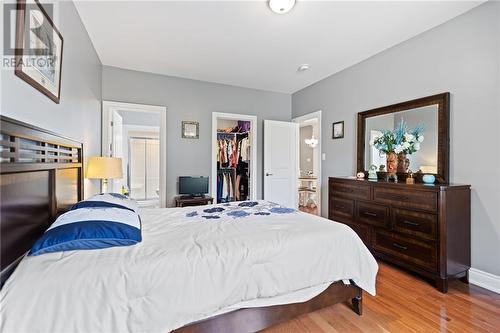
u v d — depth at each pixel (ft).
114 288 3.43
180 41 9.08
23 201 3.91
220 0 6.76
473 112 7.18
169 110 12.69
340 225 5.94
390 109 9.53
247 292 4.36
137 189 21.95
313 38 8.86
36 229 4.37
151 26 8.07
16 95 3.85
